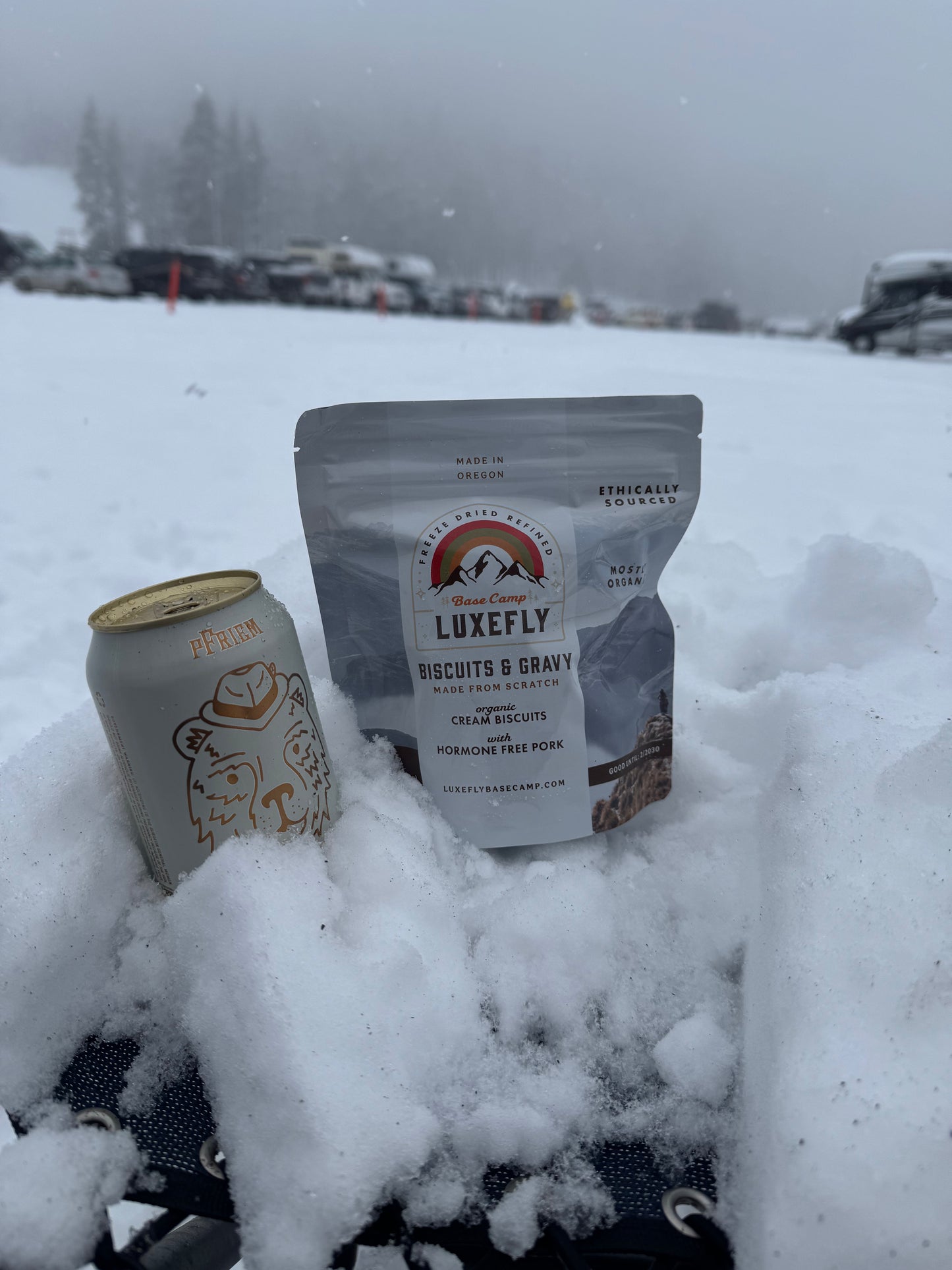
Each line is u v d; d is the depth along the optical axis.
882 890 0.29
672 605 0.55
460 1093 0.28
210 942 0.29
